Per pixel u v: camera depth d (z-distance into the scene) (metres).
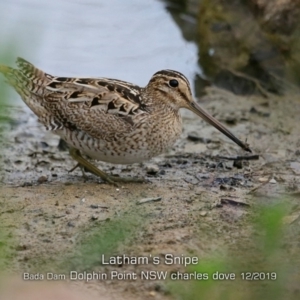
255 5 22.48
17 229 12.98
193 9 26.02
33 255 12.05
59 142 17.77
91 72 22.06
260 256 11.81
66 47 23.41
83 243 12.26
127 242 12.38
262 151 17.62
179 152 17.53
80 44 23.70
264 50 22.09
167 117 15.38
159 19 25.66
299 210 13.64
